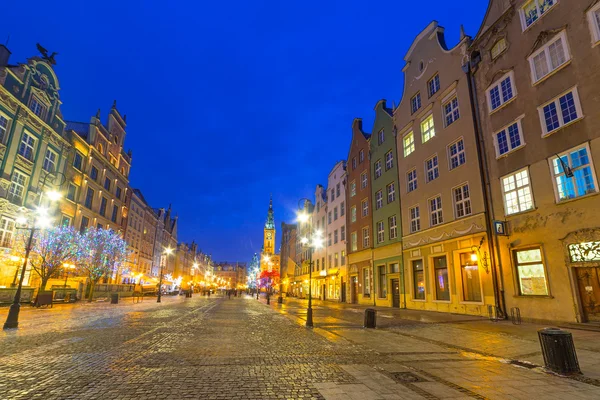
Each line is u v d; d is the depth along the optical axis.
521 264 16.45
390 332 12.64
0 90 27.06
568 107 14.84
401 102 29.55
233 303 37.38
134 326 13.72
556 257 14.60
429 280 23.53
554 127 15.41
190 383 5.68
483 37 20.12
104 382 5.68
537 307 15.29
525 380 6.10
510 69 17.92
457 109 22.33
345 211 40.72
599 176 13.26
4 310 20.75
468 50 21.17
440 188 23.20
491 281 18.05
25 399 4.81
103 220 45.59
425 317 18.62
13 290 24.27
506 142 17.95
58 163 35.19
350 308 28.23
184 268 114.19
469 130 20.73
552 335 6.80
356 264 36.31
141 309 24.58
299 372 6.54
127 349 8.63
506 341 10.48
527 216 16.19
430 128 25.34
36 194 31.28
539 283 15.52
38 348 8.64
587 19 14.29
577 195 14.10
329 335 11.85
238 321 16.66
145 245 68.06
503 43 18.75
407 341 10.51
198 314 20.73
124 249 42.38
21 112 29.30
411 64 28.58
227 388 5.43
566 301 14.02
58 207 35.38
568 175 14.15
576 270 13.98
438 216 23.48
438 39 25.05
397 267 27.98
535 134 16.17
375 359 7.84
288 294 75.94
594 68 13.84
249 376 6.18
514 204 17.12
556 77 15.41
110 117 49.00
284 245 88.88
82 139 40.00
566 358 6.60
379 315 20.20
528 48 17.00
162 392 5.18
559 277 14.40
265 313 22.55
